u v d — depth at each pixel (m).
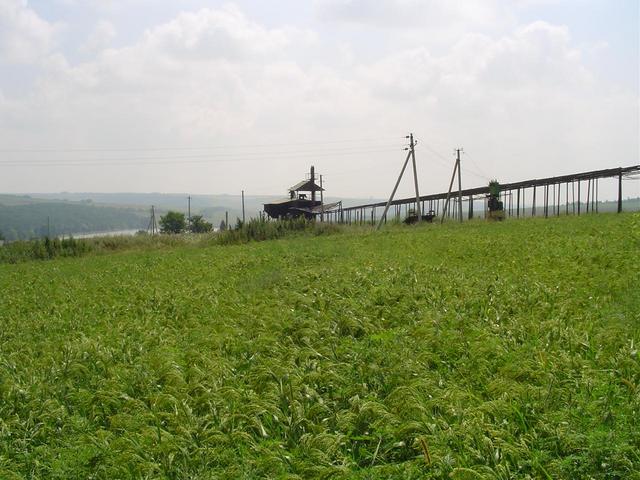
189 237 52.22
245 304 17.38
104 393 10.61
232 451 8.23
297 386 9.91
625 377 9.09
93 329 16.23
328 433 8.43
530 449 7.46
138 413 9.73
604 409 7.73
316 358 11.40
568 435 7.31
